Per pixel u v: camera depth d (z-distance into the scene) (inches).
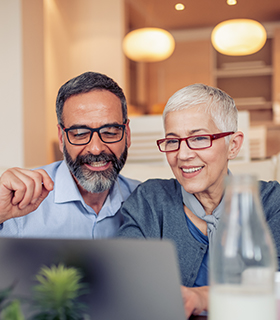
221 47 168.1
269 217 37.5
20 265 19.3
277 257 34.3
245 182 18.2
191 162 36.5
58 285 16.1
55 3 176.7
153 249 18.5
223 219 18.6
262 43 167.3
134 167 61.7
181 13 225.1
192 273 37.5
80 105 43.6
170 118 37.4
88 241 18.9
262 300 17.5
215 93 37.5
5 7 149.8
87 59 192.2
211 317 18.4
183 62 260.1
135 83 250.4
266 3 211.9
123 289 18.7
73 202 47.8
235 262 18.0
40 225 46.6
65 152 45.6
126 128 47.5
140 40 174.1
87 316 18.1
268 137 229.8
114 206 48.4
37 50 160.6
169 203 40.8
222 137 37.1
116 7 189.3
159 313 18.5
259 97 259.1
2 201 33.6
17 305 15.4
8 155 150.9
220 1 208.7
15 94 150.0
